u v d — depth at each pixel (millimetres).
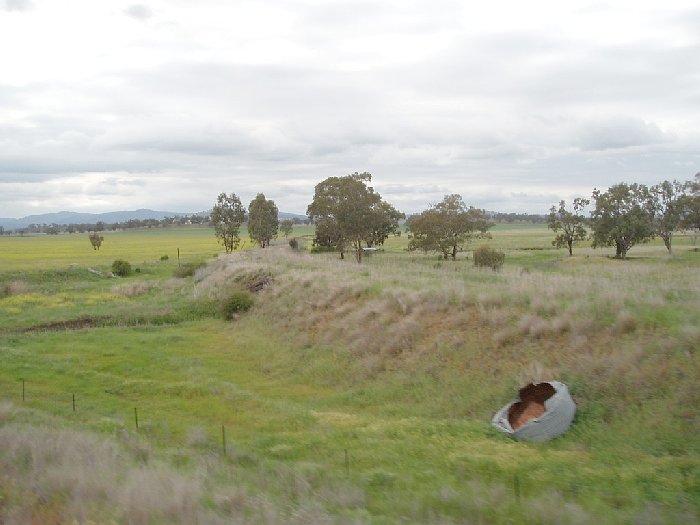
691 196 66500
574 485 9602
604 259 61375
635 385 13062
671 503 8656
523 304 18922
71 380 19922
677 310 15258
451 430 13383
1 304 39625
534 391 13961
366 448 12500
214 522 7430
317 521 7637
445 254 59438
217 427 15109
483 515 8328
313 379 20547
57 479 8703
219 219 78625
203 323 32875
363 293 25672
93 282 54906
